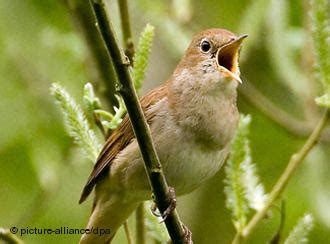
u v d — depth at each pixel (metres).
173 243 7.28
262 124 12.52
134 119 6.63
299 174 11.62
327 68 7.66
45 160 10.41
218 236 12.47
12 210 10.98
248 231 7.65
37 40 10.70
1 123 10.77
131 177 8.48
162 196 7.02
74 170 11.02
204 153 8.41
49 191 10.36
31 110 10.78
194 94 8.48
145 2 10.37
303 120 12.23
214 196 12.59
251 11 9.70
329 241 11.66
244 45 9.69
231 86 8.59
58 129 10.62
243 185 7.73
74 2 9.23
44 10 10.77
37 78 10.79
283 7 9.75
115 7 9.97
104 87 9.27
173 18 10.38
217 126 8.41
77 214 11.16
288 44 9.87
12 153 10.83
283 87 12.95
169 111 8.40
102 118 8.47
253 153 12.54
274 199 7.68
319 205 10.45
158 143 8.34
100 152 8.21
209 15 11.59
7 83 10.81
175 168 8.38
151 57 11.91
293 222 11.67
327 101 7.65
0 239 7.46
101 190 8.74
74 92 10.47
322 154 10.81
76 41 10.45
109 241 8.90
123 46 8.58
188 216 12.27
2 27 10.66
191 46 8.81
